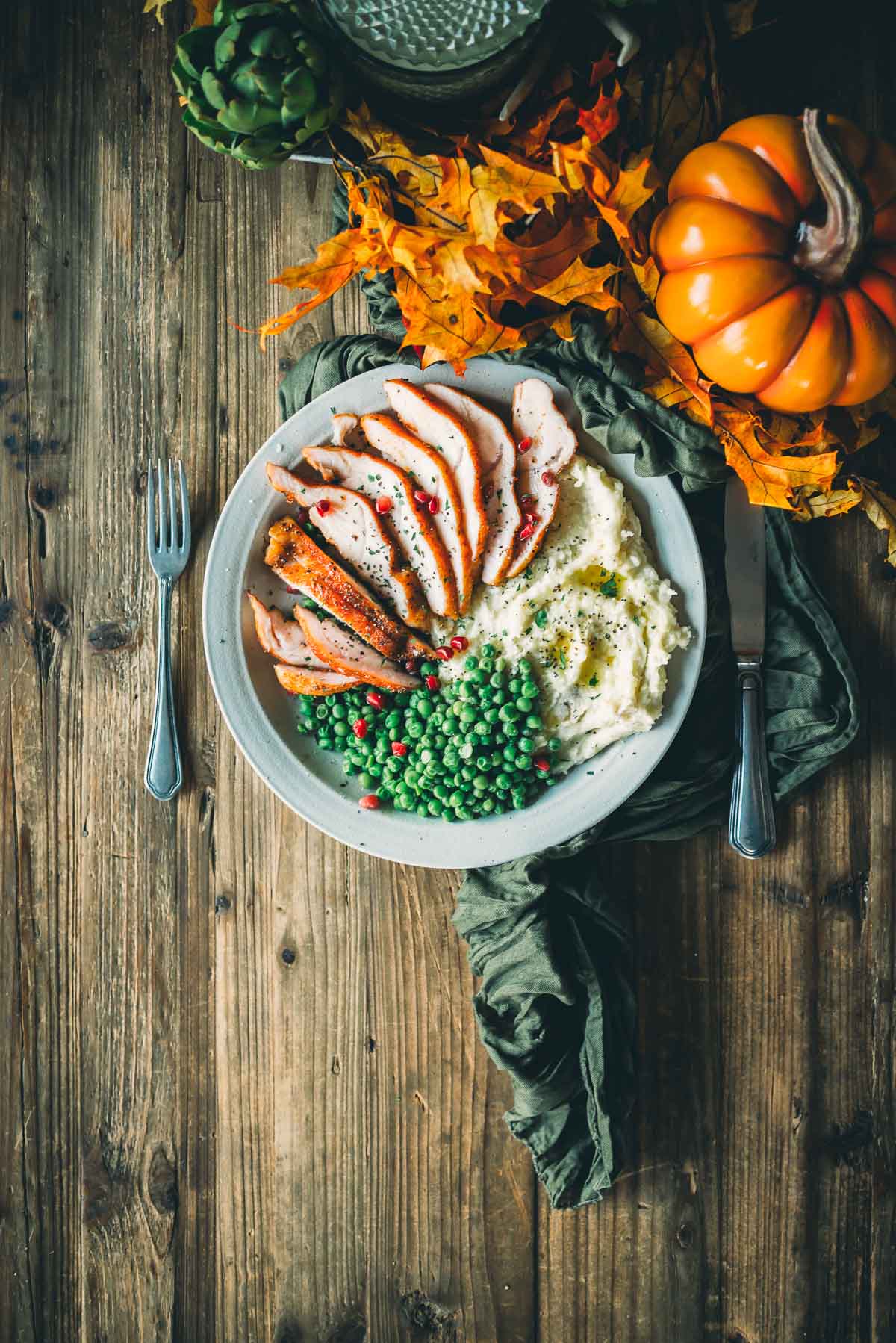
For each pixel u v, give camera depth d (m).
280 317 0.92
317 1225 1.00
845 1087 0.98
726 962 0.98
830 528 0.97
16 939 1.01
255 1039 1.00
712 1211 0.98
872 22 0.95
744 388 0.88
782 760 0.96
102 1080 1.01
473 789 0.92
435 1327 0.99
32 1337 1.00
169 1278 1.00
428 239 0.86
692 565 0.92
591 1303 0.98
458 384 0.93
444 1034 0.99
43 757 1.00
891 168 0.87
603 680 0.91
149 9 0.87
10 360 1.00
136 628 1.00
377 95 0.89
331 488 0.93
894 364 0.87
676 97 0.90
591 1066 0.94
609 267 0.86
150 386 1.00
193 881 1.00
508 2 0.82
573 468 0.92
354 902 0.99
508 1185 0.99
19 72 1.00
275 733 0.94
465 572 0.91
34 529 1.00
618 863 0.98
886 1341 0.97
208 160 0.99
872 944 0.98
